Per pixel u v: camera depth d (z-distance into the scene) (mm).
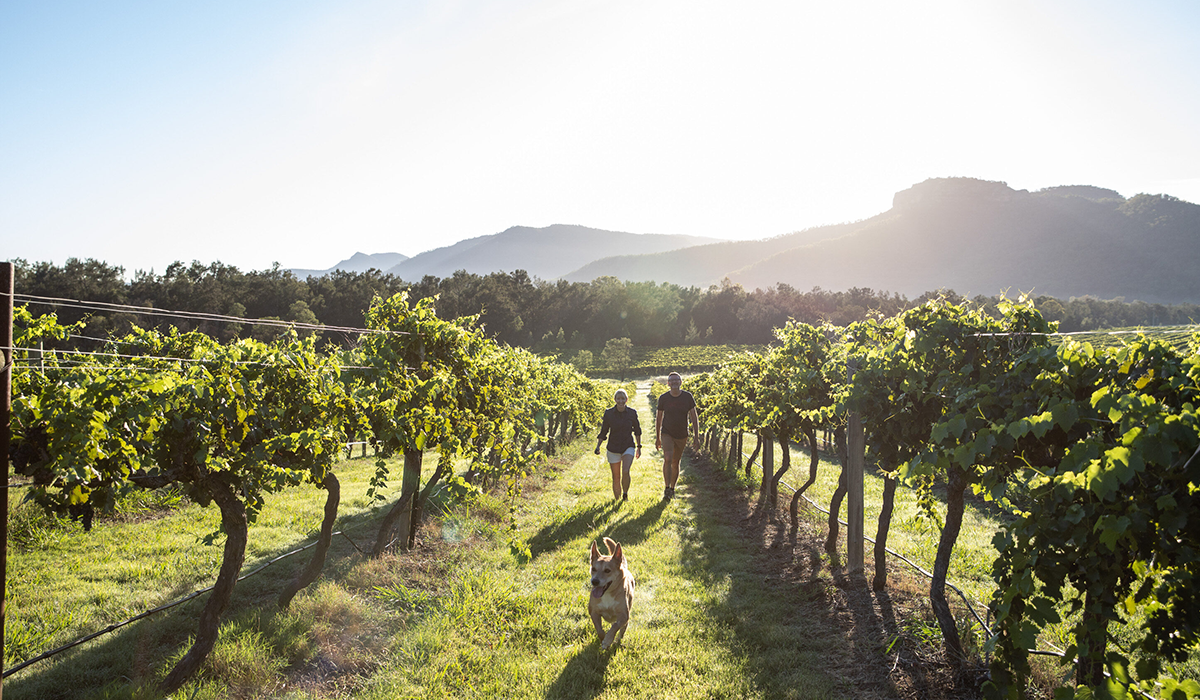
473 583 6023
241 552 4453
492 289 106562
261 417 4691
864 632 4930
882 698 3977
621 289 115812
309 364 5141
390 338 6922
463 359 7273
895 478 5164
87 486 3357
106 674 4289
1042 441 3543
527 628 5133
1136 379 2961
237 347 5047
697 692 4094
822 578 6125
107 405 3441
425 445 6664
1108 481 2477
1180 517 2391
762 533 8211
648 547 7590
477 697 4059
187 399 3920
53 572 6281
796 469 14445
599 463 15625
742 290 125062
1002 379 3881
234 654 4387
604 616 4984
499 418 7648
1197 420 2373
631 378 75188
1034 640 2920
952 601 5344
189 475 4191
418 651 4645
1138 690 2902
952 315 4656
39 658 4133
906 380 4617
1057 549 2916
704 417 17562
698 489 11750
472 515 8727
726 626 5199
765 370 9352
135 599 5648
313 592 5711
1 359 2715
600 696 4062
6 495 2783
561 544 7684
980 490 3906
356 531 8156
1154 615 2617
